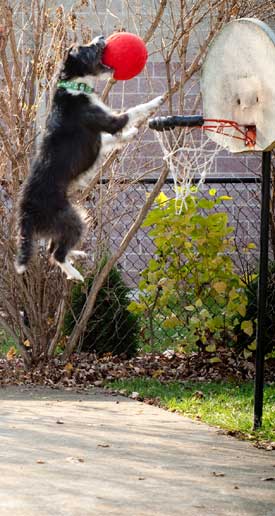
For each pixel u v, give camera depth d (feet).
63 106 18.57
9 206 28.55
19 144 27.63
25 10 29.37
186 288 30.07
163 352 31.48
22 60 29.27
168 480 17.52
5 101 28.09
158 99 20.12
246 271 30.07
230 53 20.94
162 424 22.30
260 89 20.06
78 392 26.35
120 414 23.39
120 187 29.30
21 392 26.25
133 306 29.91
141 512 15.62
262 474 18.07
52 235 18.19
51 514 15.43
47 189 17.95
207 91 21.83
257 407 21.72
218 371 28.99
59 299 29.25
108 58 18.38
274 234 30.22
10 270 28.78
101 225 29.25
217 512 15.72
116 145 19.79
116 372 28.60
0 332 31.99
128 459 18.95
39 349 29.35
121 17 35.81
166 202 29.50
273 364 29.48
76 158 18.22
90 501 16.15
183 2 27.43
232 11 27.35
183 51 27.96
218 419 22.58
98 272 29.07
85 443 20.21
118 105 38.22
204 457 19.26
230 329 29.30
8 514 15.38
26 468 18.10
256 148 20.49
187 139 28.68
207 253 29.35
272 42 19.27
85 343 30.73
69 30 32.24
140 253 36.81
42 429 21.50
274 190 29.68
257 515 15.62
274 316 29.09
